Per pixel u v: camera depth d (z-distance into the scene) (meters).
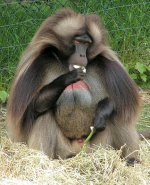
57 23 12.22
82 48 12.08
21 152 11.91
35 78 11.97
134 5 17.77
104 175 11.48
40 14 16.81
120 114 12.41
